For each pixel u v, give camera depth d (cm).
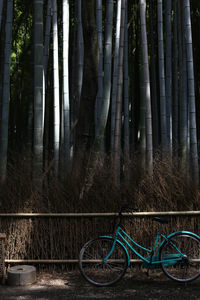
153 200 389
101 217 382
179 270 354
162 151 445
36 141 418
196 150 434
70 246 383
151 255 344
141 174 409
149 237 381
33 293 317
